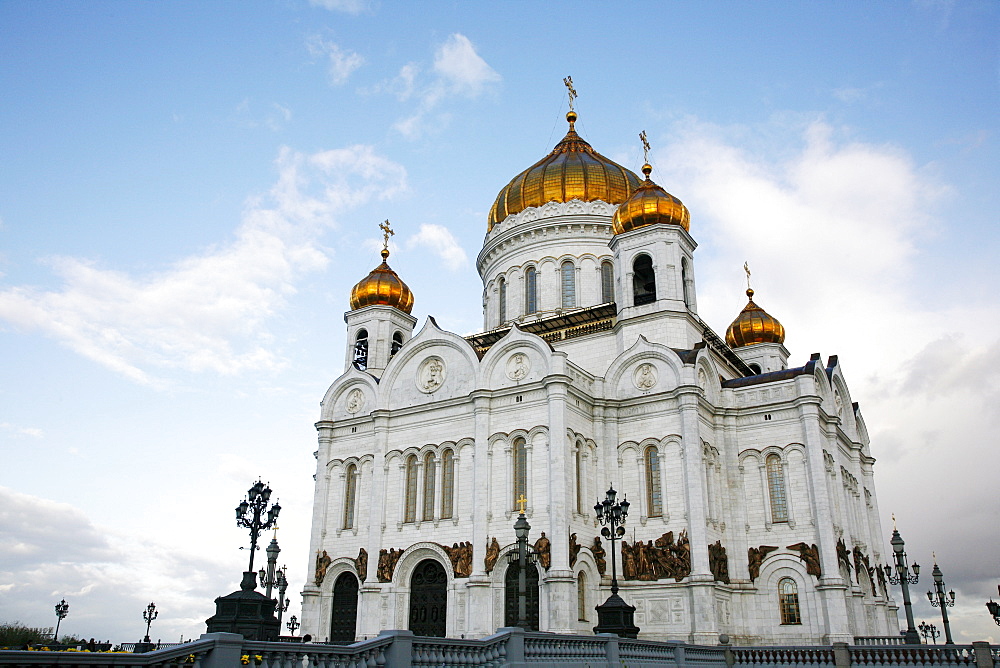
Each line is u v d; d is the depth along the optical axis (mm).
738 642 51438
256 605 31656
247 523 36719
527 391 54375
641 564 52094
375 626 55656
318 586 60656
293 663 21094
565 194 72750
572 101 85125
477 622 50719
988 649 38312
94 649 49656
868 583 60344
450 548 54031
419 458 58562
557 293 70688
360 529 60125
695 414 53188
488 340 69062
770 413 56562
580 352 63344
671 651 37250
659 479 53750
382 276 74250
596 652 31875
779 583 52875
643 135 68500
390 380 62781
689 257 64500
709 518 53062
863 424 71625
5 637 54969
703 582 49125
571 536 50375
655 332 59438
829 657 41344
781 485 55031
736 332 79125
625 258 62594
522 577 35719
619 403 56469
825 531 51781
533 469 52469
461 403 57531
